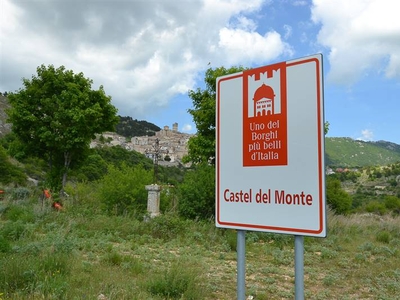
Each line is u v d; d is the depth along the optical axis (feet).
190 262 26.58
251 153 10.43
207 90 61.21
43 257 22.45
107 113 76.28
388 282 25.44
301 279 9.29
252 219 10.27
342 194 78.84
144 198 53.26
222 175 11.07
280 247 37.14
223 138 11.12
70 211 46.65
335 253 34.27
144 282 20.36
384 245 42.60
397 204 104.99
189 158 60.13
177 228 39.93
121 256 26.76
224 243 35.88
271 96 10.09
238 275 10.59
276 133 9.93
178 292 19.07
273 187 9.91
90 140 75.82
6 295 16.85
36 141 72.08
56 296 16.62
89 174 117.29
